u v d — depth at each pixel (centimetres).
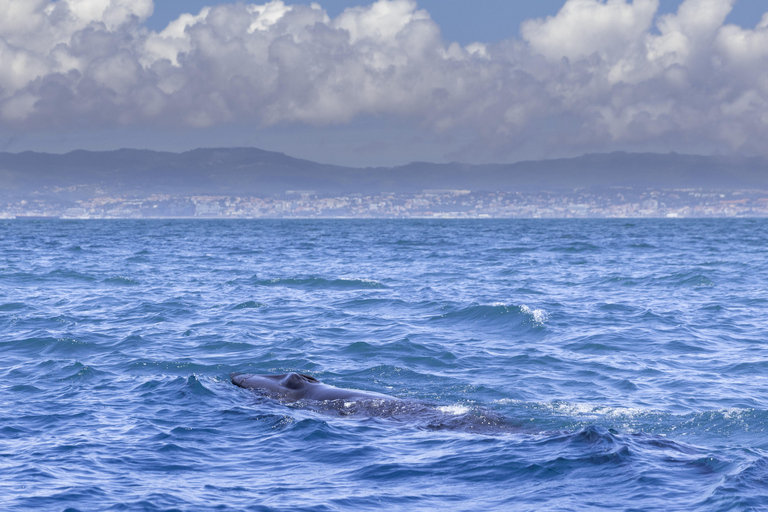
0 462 1525
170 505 1288
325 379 2441
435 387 2320
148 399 2089
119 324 3516
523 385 2331
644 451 1557
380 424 1858
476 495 1345
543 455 1549
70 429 1783
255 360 2716
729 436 1769
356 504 1302
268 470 1498
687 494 1313
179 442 1684
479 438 1716
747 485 1320
